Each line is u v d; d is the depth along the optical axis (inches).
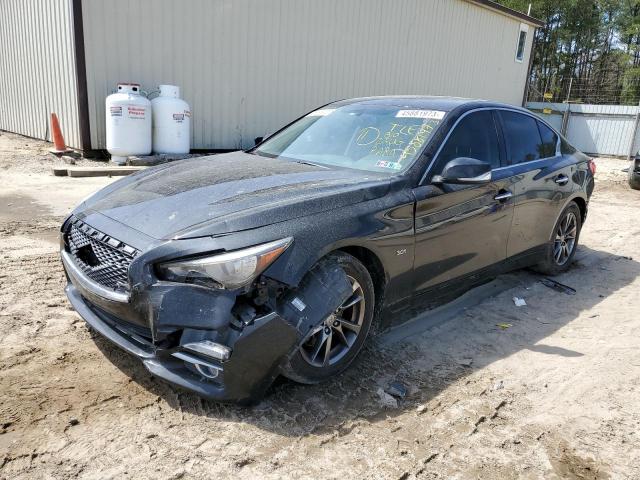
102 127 414.9
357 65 569.3
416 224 135.6
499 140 173.5
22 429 102.1
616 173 605.0
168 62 435.2
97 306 116.0
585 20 1599.4
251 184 128.6
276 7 486.3
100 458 96.5
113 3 395.9
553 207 197.3
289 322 105.6
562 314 179.5
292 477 95.3
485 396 125.8
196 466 96.2
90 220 121.0
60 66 431.8
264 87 500.4
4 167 369.4
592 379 136.4
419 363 139.2
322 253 112.0
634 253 262.8
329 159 156.3
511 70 796.0
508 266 182.9
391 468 99.5
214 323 99.3
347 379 128.2
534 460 104.7
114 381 119.6
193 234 104.3
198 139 470.3
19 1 482.6
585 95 1529.3
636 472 102.9
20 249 203.3
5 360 124.6
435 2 627.8
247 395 106.9
